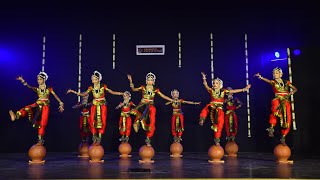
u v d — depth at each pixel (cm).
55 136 710
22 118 704
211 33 730
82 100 668
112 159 577
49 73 724
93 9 734
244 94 711
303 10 687
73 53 732
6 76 712
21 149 699
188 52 731
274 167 462
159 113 722
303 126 650
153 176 377
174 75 729
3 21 723
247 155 639
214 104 566
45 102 559
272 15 711
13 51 721
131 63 731
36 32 731
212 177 368
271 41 706
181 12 734
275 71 557
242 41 725
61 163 514
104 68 729
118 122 720
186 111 721
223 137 709
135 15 734
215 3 732
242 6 727
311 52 666
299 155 635
